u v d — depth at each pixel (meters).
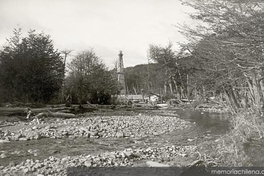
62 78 31.45
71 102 35.69
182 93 52.34
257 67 7.77
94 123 18.61
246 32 7.20
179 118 24.86
